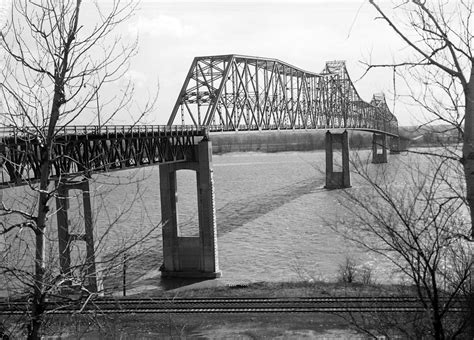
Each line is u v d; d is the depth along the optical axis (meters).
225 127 76.44
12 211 7.64
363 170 8.15
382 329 9.23
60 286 7.89
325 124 120.00
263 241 64.88
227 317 27.67
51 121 7.42
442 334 7.03
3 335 8.15
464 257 7.36
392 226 8.24
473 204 5.92
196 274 54.22
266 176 161.88
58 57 7.32
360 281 34.72
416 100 6.12
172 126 54.06
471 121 5.82
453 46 5.75
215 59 79.19
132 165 44.75
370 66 6.10
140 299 30.19
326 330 24.70
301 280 43.75
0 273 7.80
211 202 56.62
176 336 25.09
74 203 42.69
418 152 6.50
